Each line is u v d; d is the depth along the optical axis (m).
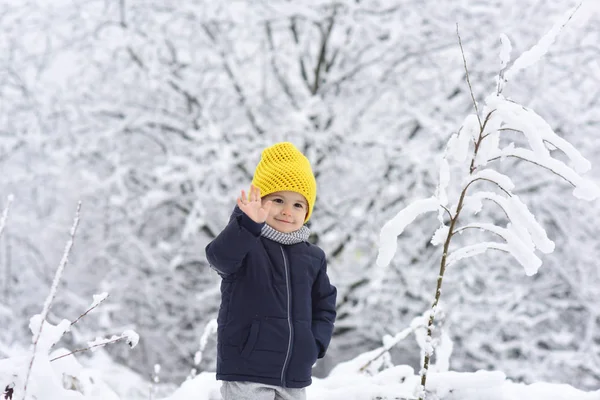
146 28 9.45
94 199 9.19
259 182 2.25
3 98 9.31
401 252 8.83
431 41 9.16
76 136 9.20
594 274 8.82
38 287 9.02
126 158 9.27
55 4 9.48
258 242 2.18
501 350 8.34
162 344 9.38
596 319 8.93
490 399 2.57
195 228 8.16
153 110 9.55
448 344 3.28
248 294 2.10
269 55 9.38
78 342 7.48
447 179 2.26
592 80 9.15
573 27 8.62
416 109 8.85
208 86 9.43
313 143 8.73
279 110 9.43
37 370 2.10
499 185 2.20
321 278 2.29
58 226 8.95
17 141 9.05
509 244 2.14
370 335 9.03
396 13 9.09
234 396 2.05
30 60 9.48
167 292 9.30
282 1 8.94
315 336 2.21
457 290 8.71
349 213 9.00
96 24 9.43
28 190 9.27
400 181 9.00
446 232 2.26
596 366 8.52
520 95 8.94
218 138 8.34
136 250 9.10
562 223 8.76
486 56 8.86
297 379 2.09
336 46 9.45
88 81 9.72
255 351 2.04
